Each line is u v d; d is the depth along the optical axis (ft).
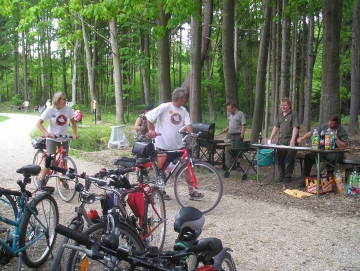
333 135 21.38
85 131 52.08
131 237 9.11
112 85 83.76
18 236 10.69
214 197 18.42
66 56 136.26
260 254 13.24
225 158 30.89
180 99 18.86
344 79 83.35
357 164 21.53
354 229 15.90
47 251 12.09
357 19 49.19
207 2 32.27
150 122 18.70
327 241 14.53
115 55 73.51
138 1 25.76
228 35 30.94
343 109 97.45
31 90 165.37
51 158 9.62
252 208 19.06
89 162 32.81
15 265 11.71
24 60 130.93
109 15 27.68
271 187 23.67
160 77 33.01
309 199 20.62
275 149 25.45
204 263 6.35
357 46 51.11
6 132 53.57
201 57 32.19
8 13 34.73
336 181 21.67
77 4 30.96
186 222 7.33
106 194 9.58
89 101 152.05
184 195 19.07
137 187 11.10
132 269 6.04
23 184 11.19
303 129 62.64
